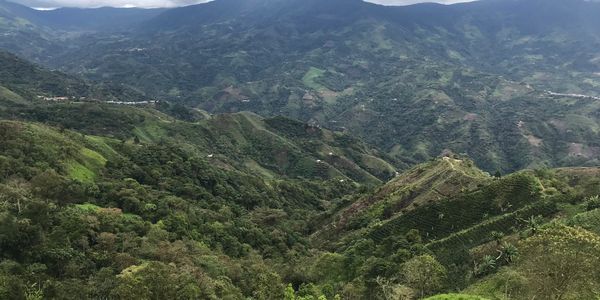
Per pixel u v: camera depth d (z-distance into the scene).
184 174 159.75
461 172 143.62
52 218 82.88
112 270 71.44
